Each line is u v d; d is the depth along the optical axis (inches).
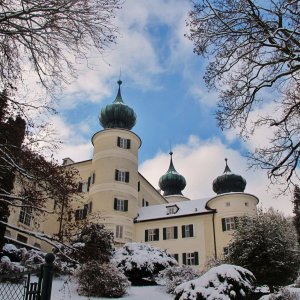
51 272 252.5
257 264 908.0
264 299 805.2
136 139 1973.4
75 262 562.9
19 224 1301.7
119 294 861.8
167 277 1009.5
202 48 546.3
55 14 420.2
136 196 1855.3
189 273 1024.9
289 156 556.4
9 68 461.1
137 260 1063.0
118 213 1729.8
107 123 2018.9
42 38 436.5
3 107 511.8
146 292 947.3
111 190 1763.0
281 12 500.4
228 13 517.7
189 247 1663.4
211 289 514.3
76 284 888.9
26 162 557.9
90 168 1947.6
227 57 548.7
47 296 243.8
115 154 1852.9
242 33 523.2
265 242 928.9
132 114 2034.9
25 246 1120.8
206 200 1846.7
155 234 1744.6
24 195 563.5
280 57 539.2
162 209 1861.5
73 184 626.8
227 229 1647.4
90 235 709.9
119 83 2156.7
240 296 510.9
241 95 568.1
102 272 855.1
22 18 422.9
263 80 553.6
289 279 917.2
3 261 799.7
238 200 1695.4
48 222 1518.2
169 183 2566.4
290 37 475.2
